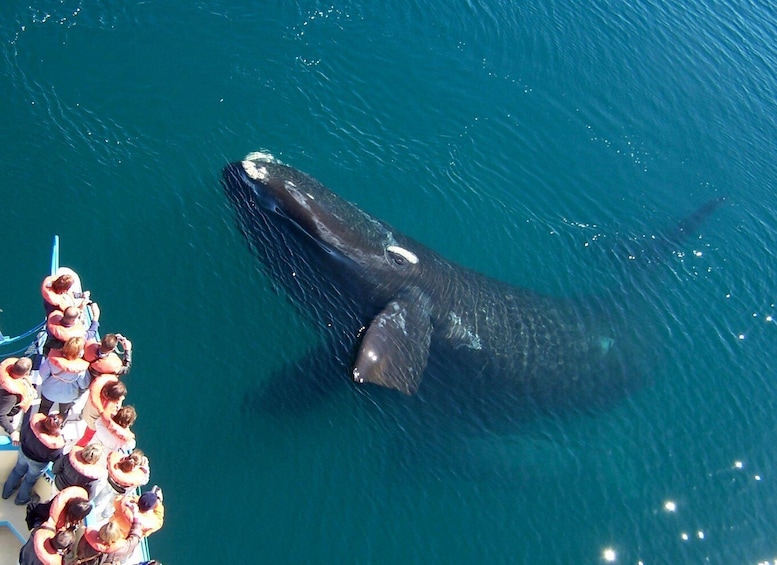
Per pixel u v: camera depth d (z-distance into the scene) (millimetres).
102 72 27312
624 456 22328
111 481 13039
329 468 20312
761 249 28281
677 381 24219
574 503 21188
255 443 20266
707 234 28297
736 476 22266
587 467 21953
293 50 29734
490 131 29531
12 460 14930
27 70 26688
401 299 22219
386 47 30984
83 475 12758
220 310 22453
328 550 19219
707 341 25297
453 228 26625
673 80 33125
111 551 12227
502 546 20172
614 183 29156
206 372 21234
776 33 37312
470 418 22062
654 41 34656
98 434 13539
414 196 27031
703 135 31375
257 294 22859
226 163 25922
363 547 19438
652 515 21250
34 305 21500
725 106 32781
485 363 22672
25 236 22906
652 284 26438
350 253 22297
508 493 21000
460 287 23344
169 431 20078
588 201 28422
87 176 24641
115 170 24984
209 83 27969
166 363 21188
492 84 31062
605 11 35281
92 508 13641
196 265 23234
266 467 19984
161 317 22062
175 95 27344
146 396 20516
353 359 21109
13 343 20531
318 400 21203
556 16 34281
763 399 24125
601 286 25984
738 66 34750
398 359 21062
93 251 23047
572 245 27000
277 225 22844
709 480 22078
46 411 14328
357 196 26469
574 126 30562
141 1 29281
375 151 27797
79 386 14414
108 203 24188
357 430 21016
